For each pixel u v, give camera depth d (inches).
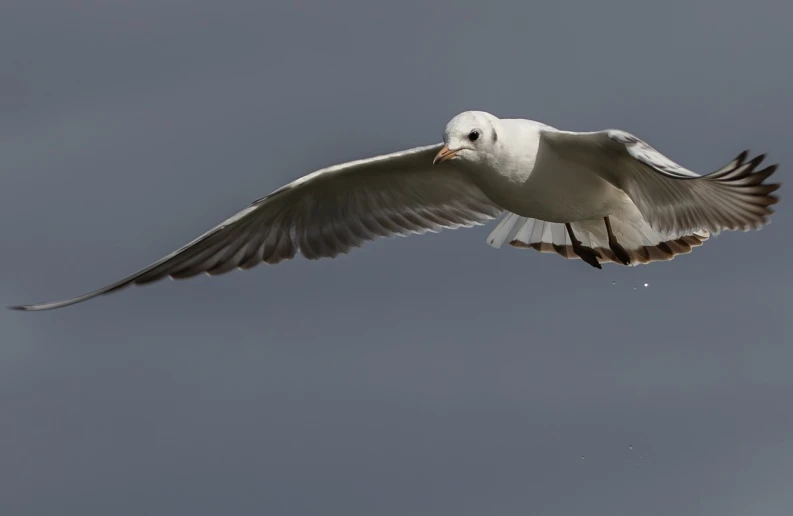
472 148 450.3
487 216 520.1
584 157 443.2
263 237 506.9
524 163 452.1
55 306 462.6
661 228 427.2
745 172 370.6
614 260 493.0
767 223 396.2
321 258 516.4
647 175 427.5
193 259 495.8
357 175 494.9
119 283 480.7
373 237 520.1
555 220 474.0
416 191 510.6
